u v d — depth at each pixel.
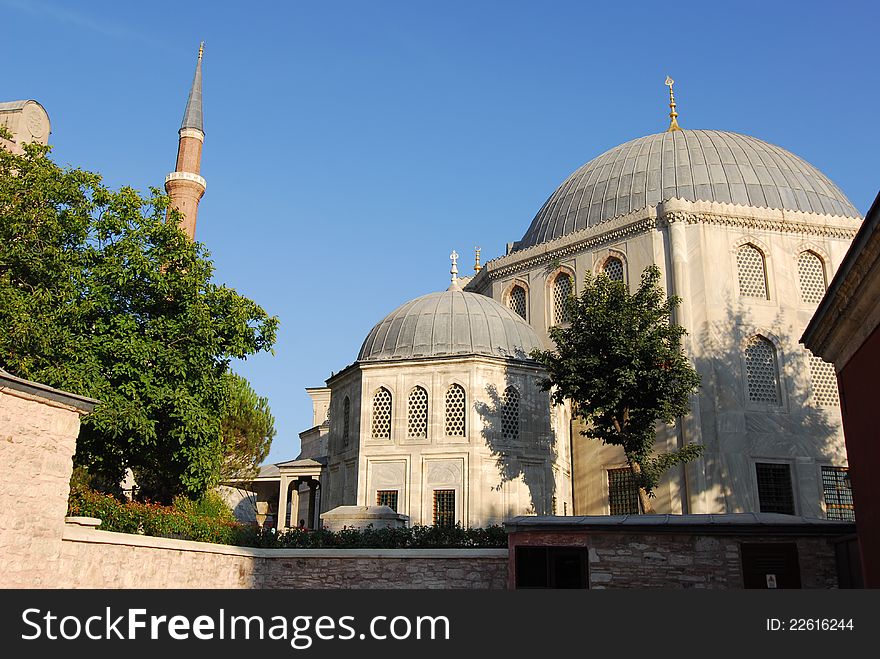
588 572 18.23
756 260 37.28
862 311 12.02
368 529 24.05
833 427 35.16
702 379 34.44
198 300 23.36
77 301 21.75
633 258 37.69
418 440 32.84
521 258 42.31
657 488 33.69
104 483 24.02
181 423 22.27
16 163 22.22
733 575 17.52
